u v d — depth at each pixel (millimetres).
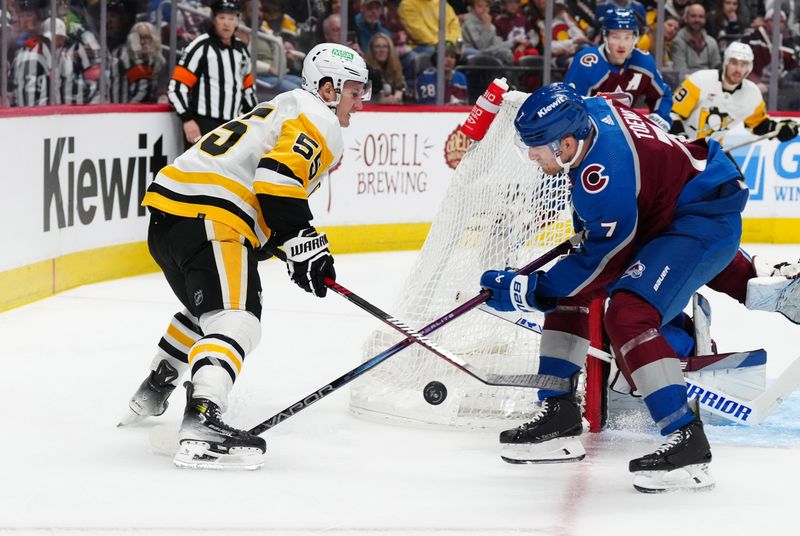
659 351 5535
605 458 6258
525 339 7176
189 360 5980
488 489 5613
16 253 10734
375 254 15102
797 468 6062
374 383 7152
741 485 5723
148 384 6590
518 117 5617
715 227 5723
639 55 10008
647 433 6840
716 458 6258
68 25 13664
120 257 12617
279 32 15469
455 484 5695
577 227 6219
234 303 5965
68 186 11586
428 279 7262
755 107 12945
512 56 16844
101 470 5773
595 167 5484
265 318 10586
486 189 7258
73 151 11625
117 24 14250
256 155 6133
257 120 6203
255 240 6203
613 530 4973
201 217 6055
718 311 11648
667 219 5742
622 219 5465
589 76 9969
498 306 5965
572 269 5660
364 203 15156
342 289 6016
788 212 17109
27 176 10828
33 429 6621
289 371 8406
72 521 4957
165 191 6180
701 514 5223
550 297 5805
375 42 16016
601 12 9945
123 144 12523
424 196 15703
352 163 14961
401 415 6914
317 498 5371
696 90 12875
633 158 5543
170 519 5000
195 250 6051
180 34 14805
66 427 6684
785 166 17016
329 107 6363
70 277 11758
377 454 6266
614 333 5641
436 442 6566
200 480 5617
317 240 5992
